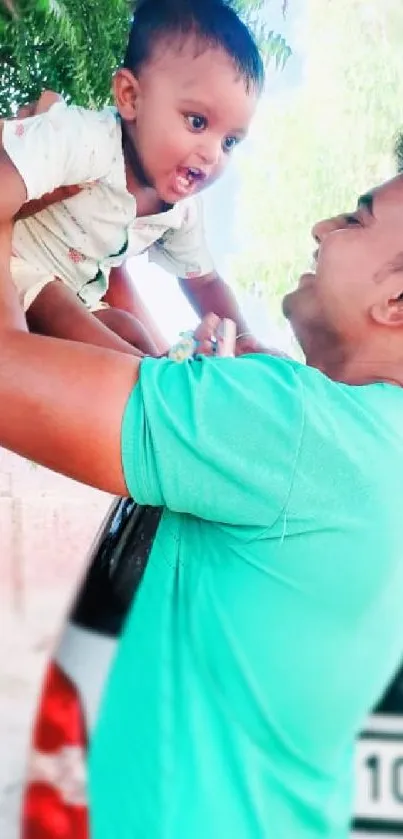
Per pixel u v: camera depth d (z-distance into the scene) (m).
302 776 0.58
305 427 0.53
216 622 0.56
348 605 0.55
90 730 0.76
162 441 0.53
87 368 0.55
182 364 0.56
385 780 0.93
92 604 0.86
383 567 0.55
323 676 0.56
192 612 0.57
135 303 1.05
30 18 1.02
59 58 1.02
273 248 1.01
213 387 0.54
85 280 1.02
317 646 0.56
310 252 0.98
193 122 1.00
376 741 0.92
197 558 0.58
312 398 0.55
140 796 0.56
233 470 0.53
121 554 0.83
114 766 0.58
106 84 1.01
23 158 0.88
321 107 1.03
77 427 0.54
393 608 0.57
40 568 1.04
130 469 0.54
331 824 0.60
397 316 0.77
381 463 0.55
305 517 0.54
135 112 1.00
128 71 1.00
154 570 0.61
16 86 1.05
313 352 0.84
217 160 1.02
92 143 0.95
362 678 0.58
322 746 0.59
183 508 0.55
